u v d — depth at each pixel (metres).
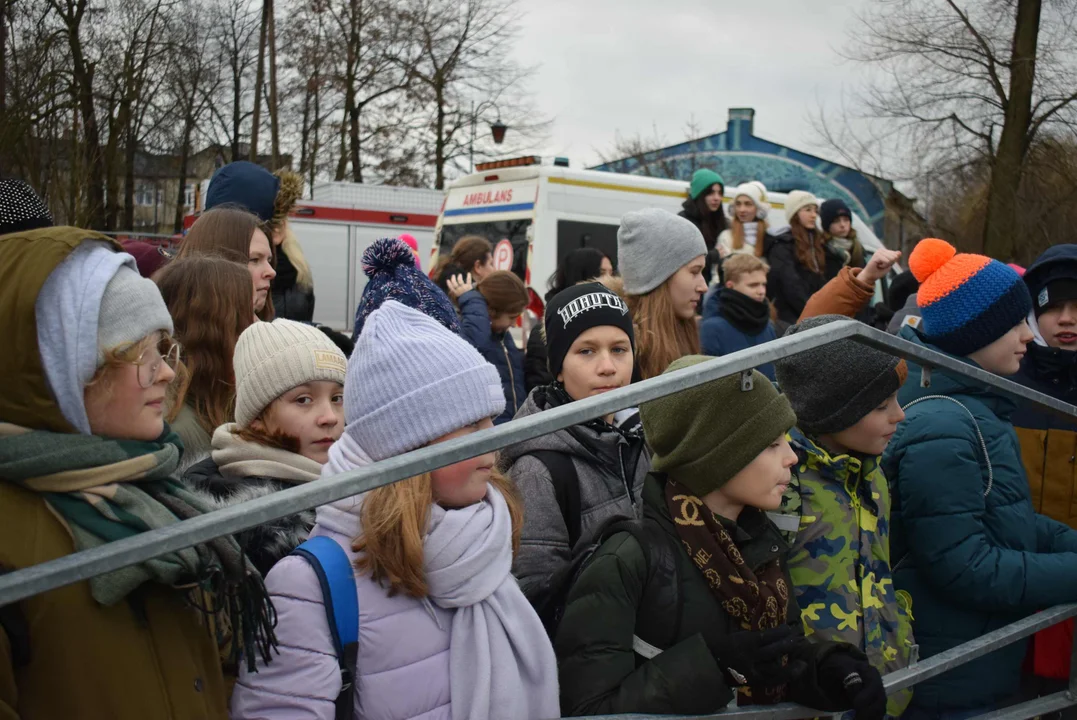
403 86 27.59
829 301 4.19
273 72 22.03
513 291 5.40
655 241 4.03
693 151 30.06
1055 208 20.09
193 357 2.78
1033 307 3.67
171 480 1.67
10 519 1.46
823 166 27.94
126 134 19.05
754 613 2.08
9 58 15.03
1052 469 3.37
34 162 14.46
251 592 1.57
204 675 1.61
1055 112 19.88
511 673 1.90
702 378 1.70
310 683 1.75
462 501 1.98
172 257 3.48
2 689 1.36
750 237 7.47
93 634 1.44
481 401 1.98
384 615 1.84
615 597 2.04
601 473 2.67
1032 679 3.03
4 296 1.51
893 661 2.44
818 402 2.47
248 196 4.17
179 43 19.70
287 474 2.32
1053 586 2.53
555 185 9.89
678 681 1.92
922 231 22.47
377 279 3.62
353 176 27.36
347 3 26.52
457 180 10.94
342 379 2.48
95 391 1.56
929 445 2.64
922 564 2.65
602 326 2.88
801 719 2.06
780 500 2.25
